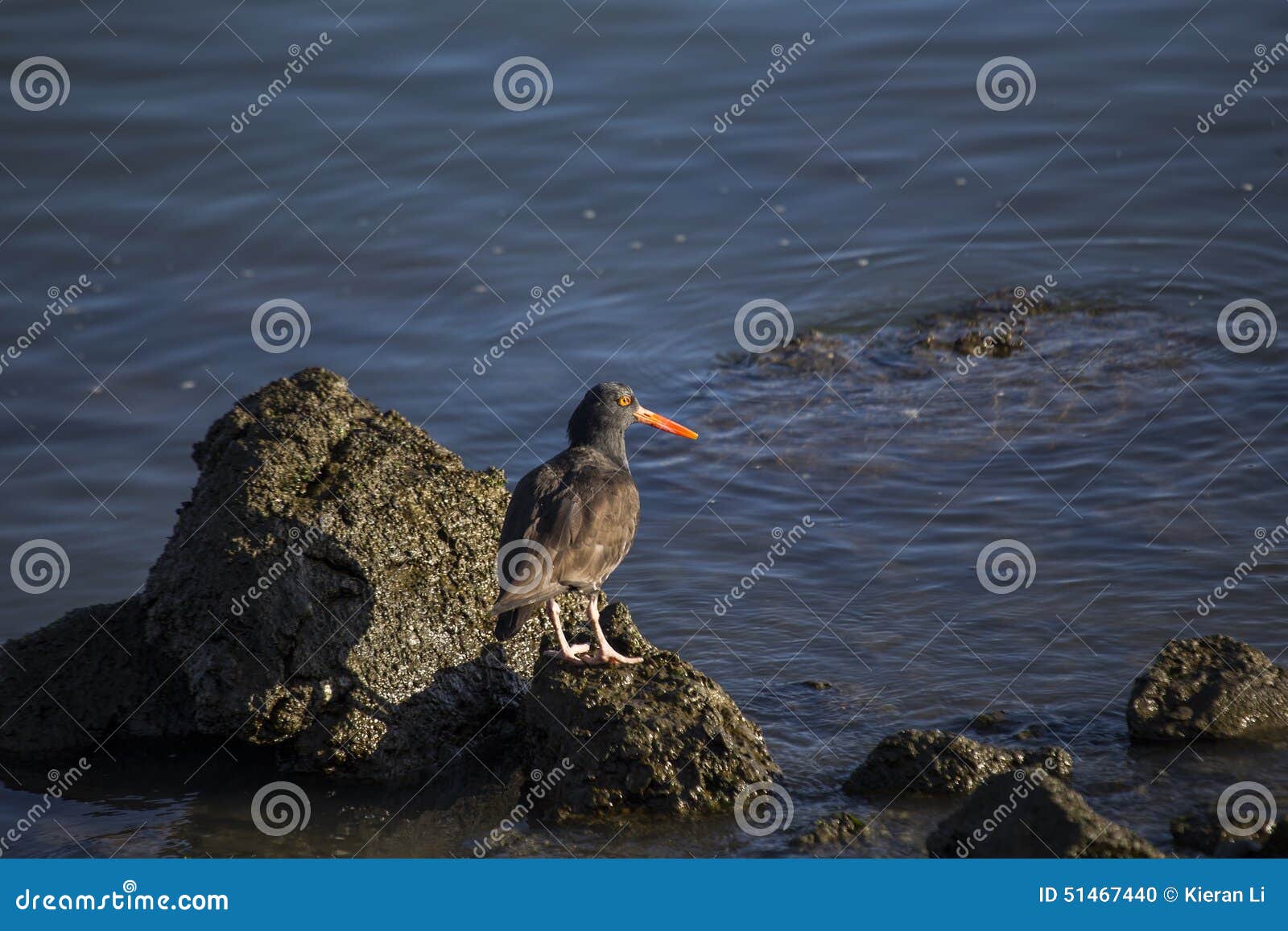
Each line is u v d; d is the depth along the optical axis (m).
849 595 11.16
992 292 16.17
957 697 9.70
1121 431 13.34
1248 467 12.55
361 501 9.55
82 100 18.03
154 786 9.11
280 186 17.14
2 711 9.59
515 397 14.33
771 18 20.03
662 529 12.30
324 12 19.75
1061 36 19.73
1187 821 7.90
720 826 8.39
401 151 17.72
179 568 9.53
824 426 13.88
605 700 8.84
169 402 13.90
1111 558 11.36
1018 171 17.80
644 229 16.92
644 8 20.02
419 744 9.36
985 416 13.85
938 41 19.73
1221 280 16.05
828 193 17.53
